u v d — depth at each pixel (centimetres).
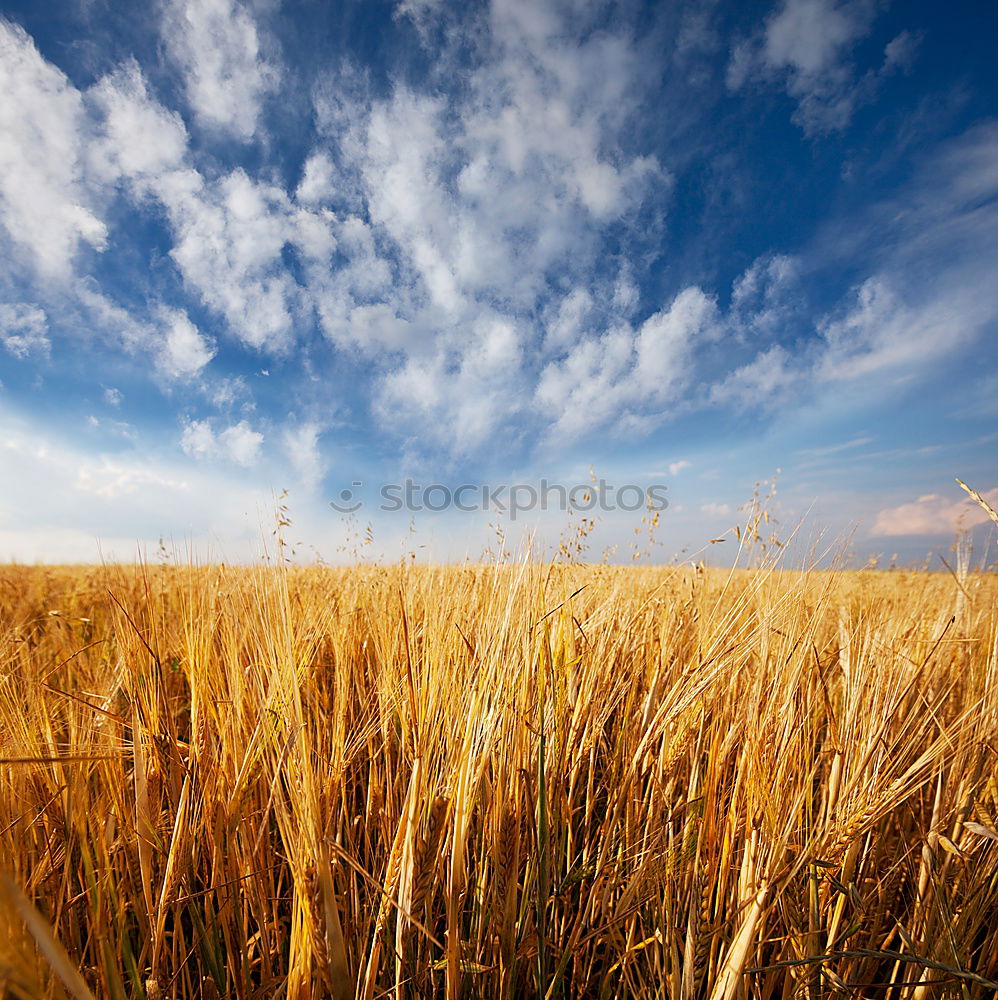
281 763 151
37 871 160
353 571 407
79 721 210
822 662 246
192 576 223
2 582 679
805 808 199
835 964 172
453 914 152
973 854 201
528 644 198
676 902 191
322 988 148
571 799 218
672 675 258
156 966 159
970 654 285
